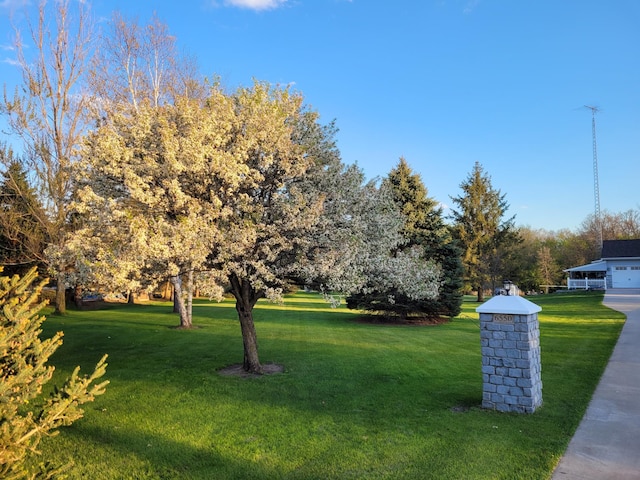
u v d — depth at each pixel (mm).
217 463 4977
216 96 8156
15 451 3061
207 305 29609
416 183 21641
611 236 53000
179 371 9547
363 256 8727
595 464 4754
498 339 6691
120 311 24484
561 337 13430
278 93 8422
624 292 31781
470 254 32906
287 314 23062
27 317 3529
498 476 4520
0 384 3021
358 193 8898
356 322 19359
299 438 5672
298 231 7852
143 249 6438
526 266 38562
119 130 8273
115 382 8648
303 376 8984
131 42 17734
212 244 7277
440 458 4965
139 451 5309
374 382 8469
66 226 18359
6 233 19281
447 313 19719
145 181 7066
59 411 3422
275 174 8289
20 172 19500
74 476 4660
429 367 9773
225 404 7145
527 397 6441
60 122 18797
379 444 5418
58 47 18844
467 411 6605
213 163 7016
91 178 7684
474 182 34062
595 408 6594
